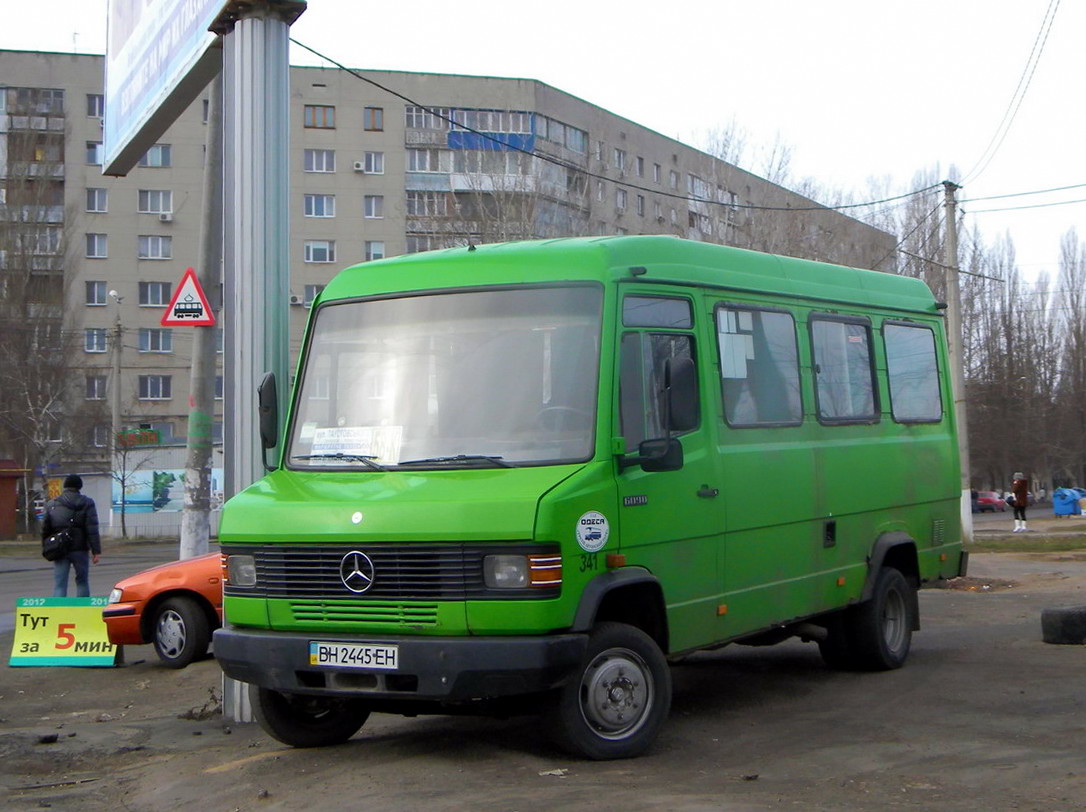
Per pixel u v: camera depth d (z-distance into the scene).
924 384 11.01
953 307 28.59
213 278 14.39
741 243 36.16
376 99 56.84
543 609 6.25
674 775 6.46
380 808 5.90
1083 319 68.88
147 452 49.53
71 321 53.19
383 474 6.97
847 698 8.82
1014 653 10.73
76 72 57.34
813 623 9.74
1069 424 68.62
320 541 6.63
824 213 39.31
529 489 6.41
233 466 8.62
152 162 57.78
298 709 7.58
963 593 16.83
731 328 8.22
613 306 7.00
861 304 10.08
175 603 11.58
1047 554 24.66
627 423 6.92
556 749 7.10
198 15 9.43
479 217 36.75
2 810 6.50
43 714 9.66
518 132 53.88
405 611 6.43
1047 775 6.31
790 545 8.57
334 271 56.88
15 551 39.69
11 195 53.25
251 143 8.75
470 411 6.98
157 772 7.19
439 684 6.27
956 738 7.29
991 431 63.69
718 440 7.84
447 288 7.38
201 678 10.86
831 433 9.27
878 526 9.84
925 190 36.41
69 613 12.20
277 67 8.88
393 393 7.24
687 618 7.39
